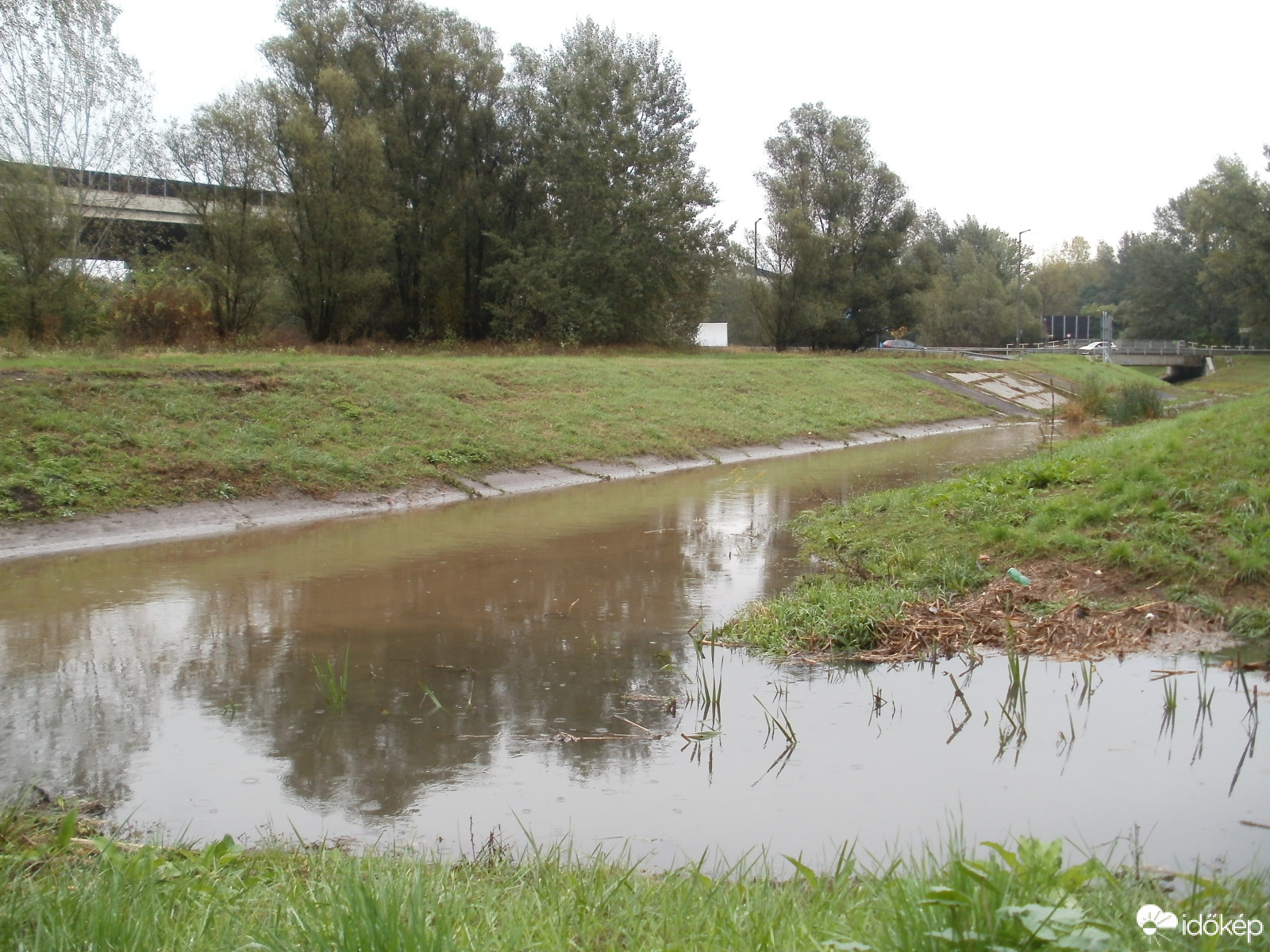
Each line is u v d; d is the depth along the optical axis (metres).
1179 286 83.94
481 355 35.38
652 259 45.31
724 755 6.52
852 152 54.03
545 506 17.72
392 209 38.75
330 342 36.66
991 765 6.33
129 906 3.69
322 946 3.21
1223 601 9.19
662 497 18.84
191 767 6.36
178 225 39.50
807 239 51.84
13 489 14.33
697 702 7.58
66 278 26.77
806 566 12.36
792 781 6.10
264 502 16.31
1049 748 6.60
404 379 23.38
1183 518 10.56
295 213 34.50
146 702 7.54
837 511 15.42
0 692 7.77
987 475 15.21
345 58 39.31
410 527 15.52
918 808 5.70
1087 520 11.16
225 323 31.84
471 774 6.24
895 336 71.06
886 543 12.29
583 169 43.19
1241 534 9.95
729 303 81.88
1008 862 3.39
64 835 4.78
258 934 3.45
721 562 12.73
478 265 44.12
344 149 35.03
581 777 6.18
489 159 43.69
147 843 5.12
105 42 27.11
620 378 29.48
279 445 18.14
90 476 15.13
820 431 29.41
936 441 30.17
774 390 33.12
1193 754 6.47
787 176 54.53
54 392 17.19
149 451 16.50
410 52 40.06
